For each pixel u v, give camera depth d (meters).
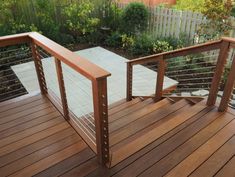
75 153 2.06
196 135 2.20
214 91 2.58
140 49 5.95
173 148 2.04
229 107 2.63
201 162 1.88
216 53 4.87
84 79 4.59
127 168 1.85
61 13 6.66
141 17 6.23
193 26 5.44
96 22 6.66
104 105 1.60
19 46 5.33
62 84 2.27
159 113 2.85
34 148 2.14
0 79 4.60
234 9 4.93
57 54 1.89
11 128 2.43
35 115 2.64
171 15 5.84
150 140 2.14
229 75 2.35
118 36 6.59
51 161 1.98
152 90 4.25
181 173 1.78
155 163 1.88
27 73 4.83
